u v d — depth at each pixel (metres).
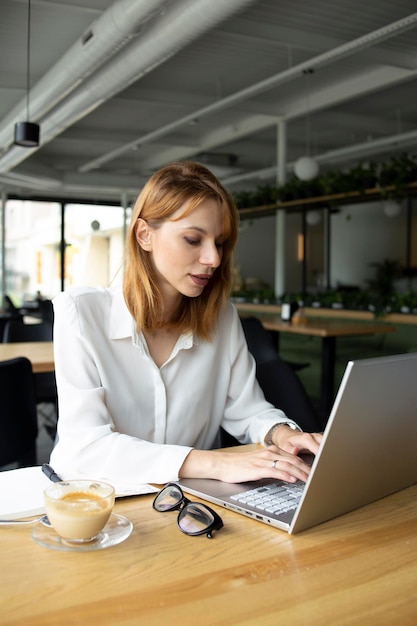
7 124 9.30
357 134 10.90
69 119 7.83
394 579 0.87
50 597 0.80
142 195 1.42
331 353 5.74
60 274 14.70
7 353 3.34
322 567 0.91
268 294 8.78
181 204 1.35
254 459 1.28
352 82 7.90
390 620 0.77
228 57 7.26
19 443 2.41
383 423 1.02
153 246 1.41
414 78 7.31
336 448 0.95
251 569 0.90
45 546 0.95
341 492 1.05
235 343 1.69
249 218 9.66
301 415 2.12
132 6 4.43
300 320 6.27
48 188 13.24
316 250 14.97
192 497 1.20
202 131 11.09
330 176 7.42
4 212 14.12
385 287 12.96
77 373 1.42
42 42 6.61
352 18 5.90
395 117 9.82
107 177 13.40
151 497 1.20
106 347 1.46
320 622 0.76
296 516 1.00
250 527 1.05
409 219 11.97
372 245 13.66
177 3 4.70
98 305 1.48
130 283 1.46
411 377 1.05
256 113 8.90
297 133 10.81
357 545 0.98
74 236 14.86
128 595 0.81
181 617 0.76
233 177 12.70
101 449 1.30
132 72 5.87
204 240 1.38
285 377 2.16
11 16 5.95
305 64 6.18
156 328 1.51
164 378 1.54
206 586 0.84
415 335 6.21
